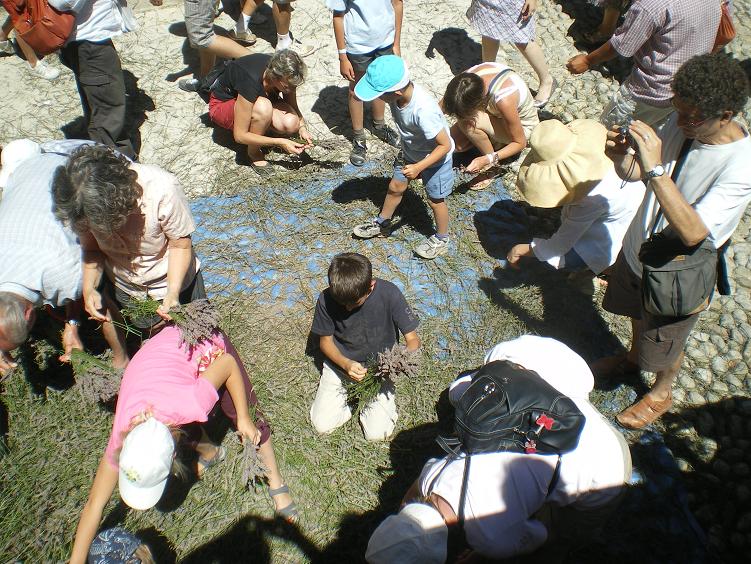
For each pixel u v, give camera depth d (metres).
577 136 3.82
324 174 5.34
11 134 5.62
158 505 3.55
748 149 2.82
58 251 3.21
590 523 2.74
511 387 2.65
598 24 6.84
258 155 5.29
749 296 4.69
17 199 3.29
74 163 2.66
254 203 5.12
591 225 4.11
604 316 4.45
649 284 3.13
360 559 3.39
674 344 3.39
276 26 6.43
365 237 4.83
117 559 2.86
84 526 2.64
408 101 3.94
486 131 4.98
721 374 4.24
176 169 5.40
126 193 2.71
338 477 3.68
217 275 4.64
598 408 4.01
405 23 6.78
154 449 2.41
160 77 6.14
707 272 3.05
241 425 3.03
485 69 4.81
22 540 3.44
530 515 2.50
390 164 5.40
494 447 2.57
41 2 4.40
